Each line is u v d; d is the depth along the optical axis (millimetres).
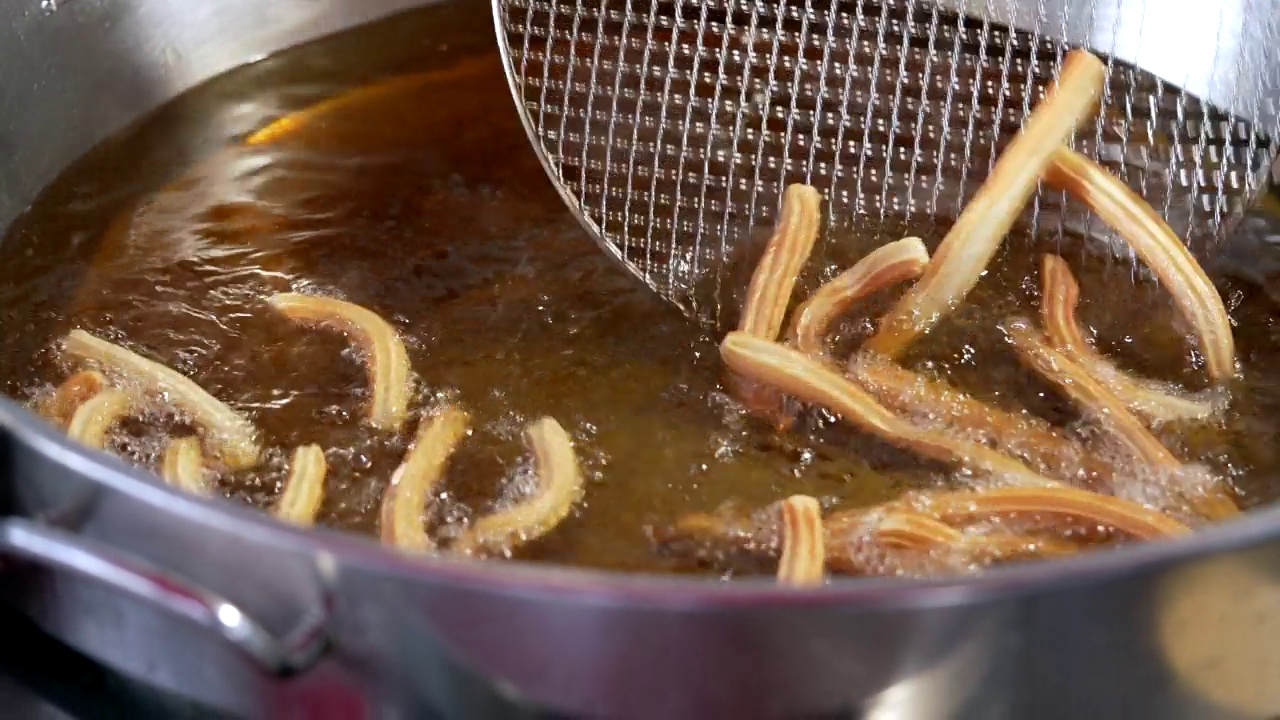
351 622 864
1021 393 1019
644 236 1079
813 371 1001
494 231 1099
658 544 960
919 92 1124
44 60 1107
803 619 840
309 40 1194
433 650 865
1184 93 1121
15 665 945
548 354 1038
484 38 1202
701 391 1021
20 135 1102
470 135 1148
